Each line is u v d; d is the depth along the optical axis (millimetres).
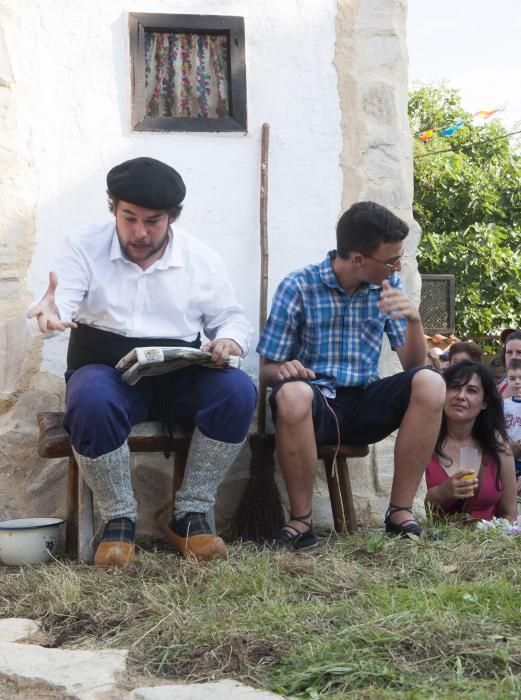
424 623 2641
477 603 2854
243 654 2539
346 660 2449
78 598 3090
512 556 3510
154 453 4438
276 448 3967
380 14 4703
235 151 4559
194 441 3744
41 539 3875
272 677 2426
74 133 4410
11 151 4328
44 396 4375
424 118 17781
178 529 3732
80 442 3527
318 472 4574
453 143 17125
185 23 4512
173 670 2516
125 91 4461
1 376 4340
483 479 4648
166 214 3715
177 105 4602
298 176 4625
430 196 16031
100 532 3938
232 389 3674
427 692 2248
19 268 4348
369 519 4621
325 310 4191
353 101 4672
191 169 4523
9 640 2768
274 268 4598
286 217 4613
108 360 3857
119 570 3428
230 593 3127
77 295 3795
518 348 5789
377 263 4031
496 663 2412
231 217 4559
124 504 3627
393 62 4727
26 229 4355
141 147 4473
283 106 4609
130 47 4449
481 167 16938
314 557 3664
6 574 3604
